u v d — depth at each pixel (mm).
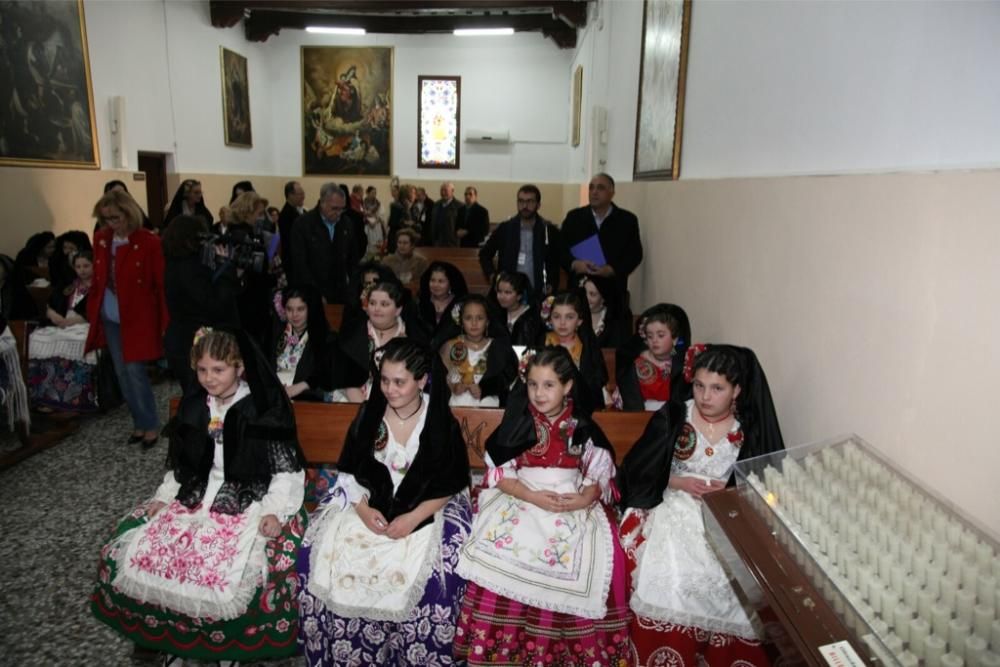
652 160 5086
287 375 3314
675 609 2012
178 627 2217
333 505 2303
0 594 2738
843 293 2041
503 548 2100
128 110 8820
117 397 4848
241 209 5617
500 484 2262
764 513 1581
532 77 14070
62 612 2643
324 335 3316
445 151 14414
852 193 1991
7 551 3049
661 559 2066
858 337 1956
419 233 10336
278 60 13922
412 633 2131
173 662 2363
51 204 7160
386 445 2285
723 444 2227
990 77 1445
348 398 3189
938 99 1632
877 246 1851
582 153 10477
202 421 2352
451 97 14195
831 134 2215
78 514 3396
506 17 12812
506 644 2080
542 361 2148
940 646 1067
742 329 2945
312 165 14367
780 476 1679
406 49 13992
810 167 2375
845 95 2121
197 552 2156
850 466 1664
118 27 8570
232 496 2258
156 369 5703
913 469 1678
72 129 7551
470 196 10109
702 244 3590
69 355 4594
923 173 1640
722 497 1712
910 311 1694
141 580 2145
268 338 3385
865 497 1511
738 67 3168
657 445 2215
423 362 2191
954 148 1577
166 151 9906
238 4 11195
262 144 13594
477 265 6570
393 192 11508
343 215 5488
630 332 3926
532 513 2178
